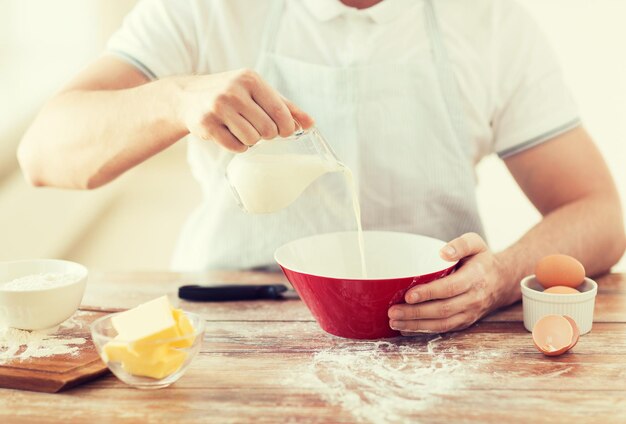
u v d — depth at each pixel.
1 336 1.15
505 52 1.70
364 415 0.93
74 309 1.19
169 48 1.63
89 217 4.15
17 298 1.12
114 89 1.57
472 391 0.99
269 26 1.65
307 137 1.19
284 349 1.13
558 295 1.17
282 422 0.91
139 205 4.57
